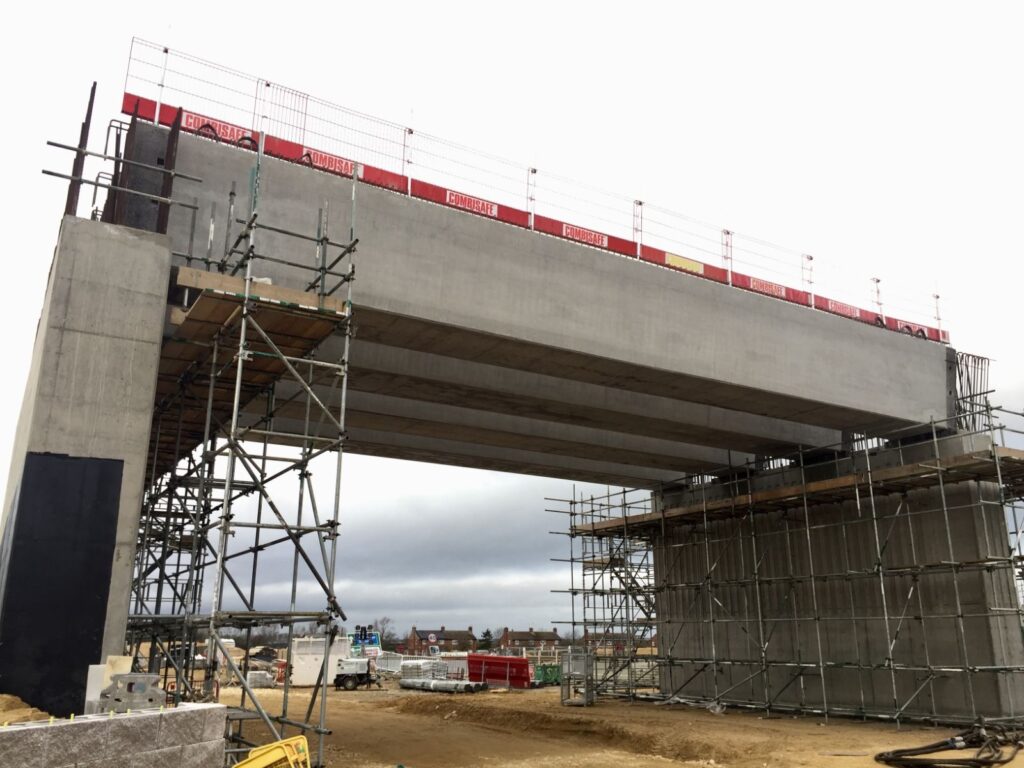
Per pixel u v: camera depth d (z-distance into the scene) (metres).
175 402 18.16
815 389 23.17
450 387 21.86
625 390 23.58
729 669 29.97
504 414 25.62
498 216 21.89
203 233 16.22
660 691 32.75
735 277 25.89
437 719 28.61
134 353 13.57
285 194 17.17
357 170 17.30
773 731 22.06
